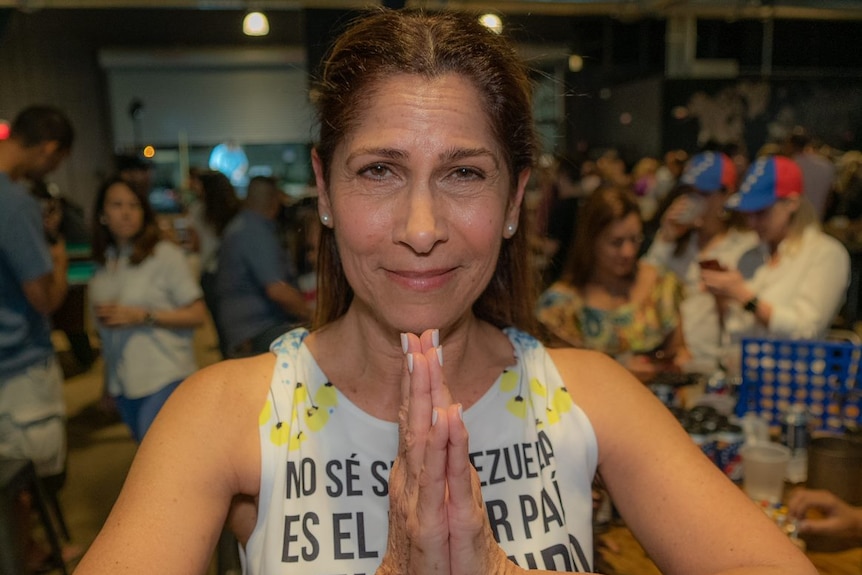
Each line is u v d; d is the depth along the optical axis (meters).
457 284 0.71
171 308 2.65
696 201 2.48
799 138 4.67
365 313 0.76
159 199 9.59
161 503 0.69
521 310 0.93
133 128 11.18
